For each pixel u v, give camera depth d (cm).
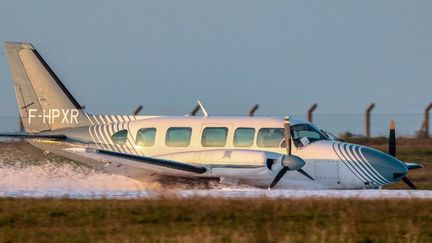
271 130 7925
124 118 8569
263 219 5512
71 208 5809
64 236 5003
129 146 8331
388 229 5175
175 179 8188
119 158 7869
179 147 8125
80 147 8562
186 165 7762
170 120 8262
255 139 7931
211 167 7775
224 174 7738
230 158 7712
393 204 5909
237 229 5159
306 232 5078
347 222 5344
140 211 5722
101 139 8500
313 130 8025
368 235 5047
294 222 5400
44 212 5703
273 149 7875
